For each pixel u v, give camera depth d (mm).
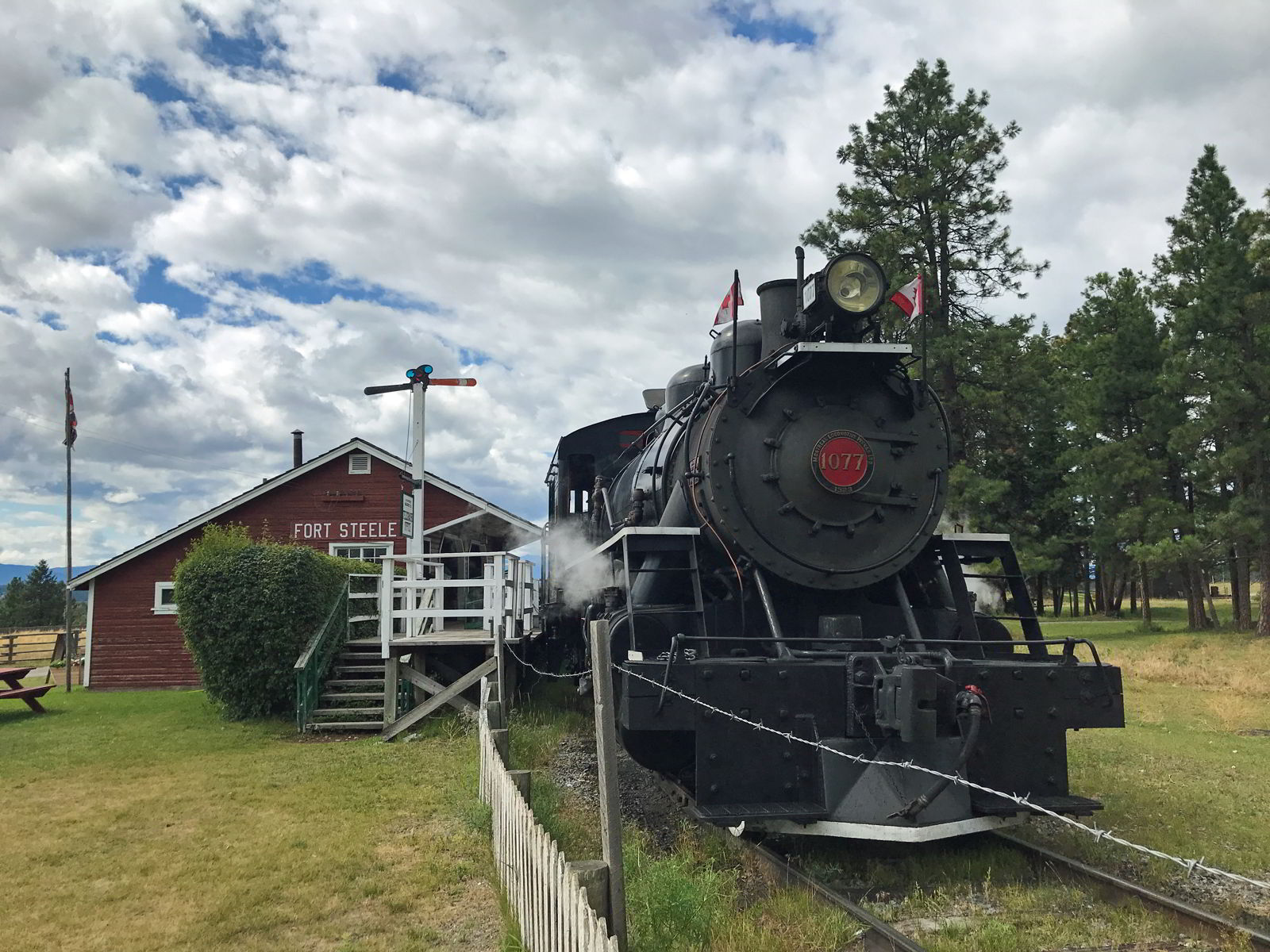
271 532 19688
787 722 5445
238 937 4867
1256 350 21781
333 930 4930
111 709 14281
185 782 8461
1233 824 6574
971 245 25281
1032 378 25078
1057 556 31500
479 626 19000
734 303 7234
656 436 9219
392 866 5930
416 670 11359
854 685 5438
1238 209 23516
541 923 3992
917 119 24391
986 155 24578
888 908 4895
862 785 5270
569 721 11117
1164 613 40500
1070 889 5094
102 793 8117
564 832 5914
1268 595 22688
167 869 5953
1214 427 21953
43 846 6500
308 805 7477
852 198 24719
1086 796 7363
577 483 12234
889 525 6691
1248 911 4840
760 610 6562
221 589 12008
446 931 4883
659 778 7914
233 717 12203
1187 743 10055
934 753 5312
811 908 4645
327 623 12031
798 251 6867
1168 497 26750
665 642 6301
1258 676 15570
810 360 6652
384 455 19844
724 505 6398
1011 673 5598
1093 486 25656
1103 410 26469
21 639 35375
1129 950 4301
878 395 6910
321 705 12164
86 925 5055
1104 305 29672
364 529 19750
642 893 4484
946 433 6996
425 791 7840
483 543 22781
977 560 7566
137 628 18562
